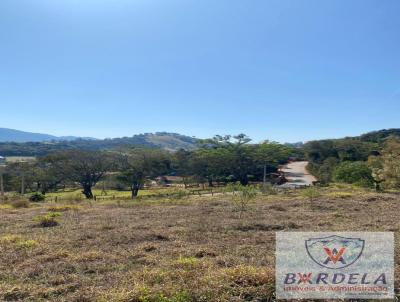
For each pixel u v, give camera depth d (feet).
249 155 268.21
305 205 74.84
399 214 58.44
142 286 22.26
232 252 32.55
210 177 272.10
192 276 24.53
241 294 21.43
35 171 219.41
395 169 123.85
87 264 29.53
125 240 39.58
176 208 76.74
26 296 22.57
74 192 228.02
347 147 280.51
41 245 36.99
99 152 223.71
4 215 68.90
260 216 59.00
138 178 217.15
